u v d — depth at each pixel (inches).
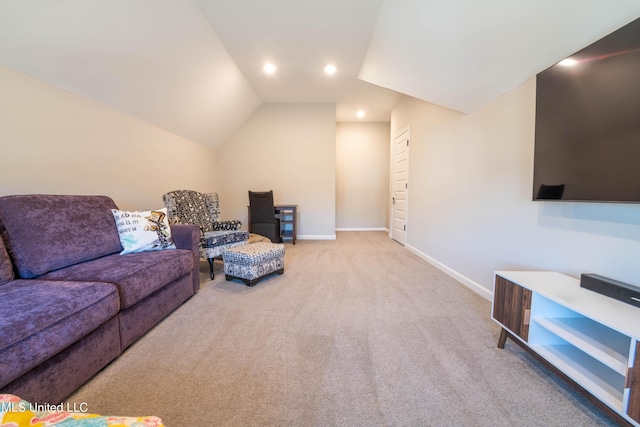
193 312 81.7
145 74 98.5
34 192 75.2
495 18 66.8
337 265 135.1
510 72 76.5
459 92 96.2
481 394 48.6
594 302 46.3
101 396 47.6
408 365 56.6
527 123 74.6
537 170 65.3
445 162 121.8
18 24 62.6
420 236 152.6
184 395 48.2
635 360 35.6
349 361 58.0
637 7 47.1
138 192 115.3
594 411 44.9
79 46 75.2
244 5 88.9
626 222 51.3
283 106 197.5
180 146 148.8
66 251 64.4
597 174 51.3
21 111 71.4
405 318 77.7
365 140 252.8
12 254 57.7
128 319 61.9
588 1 51.4
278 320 76.7
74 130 85.9
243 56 123.3
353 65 131.0
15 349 36.9
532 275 61.0
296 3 88.0
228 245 120.0
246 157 199.6
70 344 45.7
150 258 73.7
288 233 205.2
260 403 46.4
